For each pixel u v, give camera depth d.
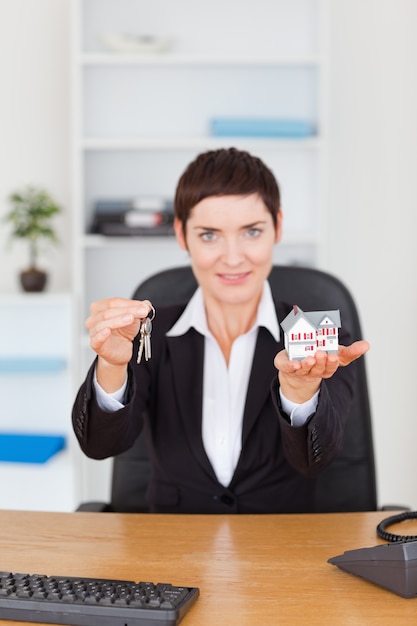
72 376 3.07
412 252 3.41
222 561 1.25
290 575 1.19
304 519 1.45
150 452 1.74
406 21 3.34
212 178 1.56
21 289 3.10
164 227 3.11
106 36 3.06
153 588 1.09
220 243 1.60
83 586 1.09
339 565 1.20
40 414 3.24
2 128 3.31
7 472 3.07
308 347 1.24
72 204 3.32
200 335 1.71
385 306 3.43
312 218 3.35
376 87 3.36
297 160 3.35
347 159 3.38
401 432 3.47
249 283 1.62
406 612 1.07
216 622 1.04
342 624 1.04
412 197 3.39
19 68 3.29
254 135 3.13
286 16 3.29
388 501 3.49
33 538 1.36
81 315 3.14
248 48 3.29
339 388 1.62
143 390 1.68
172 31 3.27
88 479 3.37
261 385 1.65
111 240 3.12
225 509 1.65
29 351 3.21
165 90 3.31
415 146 3.38
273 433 1.64
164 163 3.32
